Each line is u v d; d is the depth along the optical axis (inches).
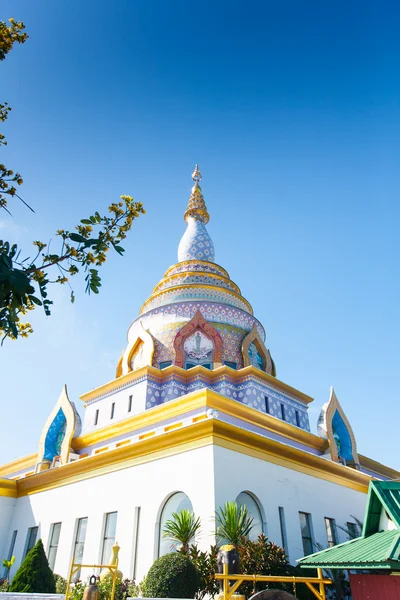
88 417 1100.5
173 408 839.1
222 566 420.2
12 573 830.5
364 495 923.4
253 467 685.3
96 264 339.9
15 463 1146.7
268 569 533.3
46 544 803.4
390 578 389.4
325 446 1029.2
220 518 579.2
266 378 1044.5
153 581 493.4
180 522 575.5
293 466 770.2
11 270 256.2
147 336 1144.2
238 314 1211.9
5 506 922.7
